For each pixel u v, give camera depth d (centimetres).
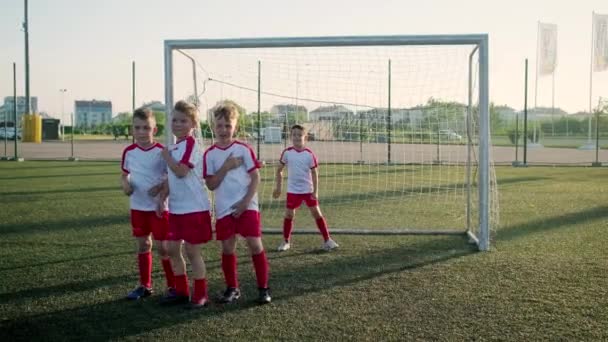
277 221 789
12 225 722
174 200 389
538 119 3334
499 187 1174
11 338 334
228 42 612
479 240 571
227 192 395
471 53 650
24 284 451
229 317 368
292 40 606
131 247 593
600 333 333
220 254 563
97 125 5897
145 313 379
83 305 397
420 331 338
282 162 592
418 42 590
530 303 391
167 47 609
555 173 1537
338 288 433
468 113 661
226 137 399
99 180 1320
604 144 3306
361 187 1217
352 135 1047
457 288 430
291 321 358
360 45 601
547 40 2478
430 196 1070
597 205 891
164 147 415
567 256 534
